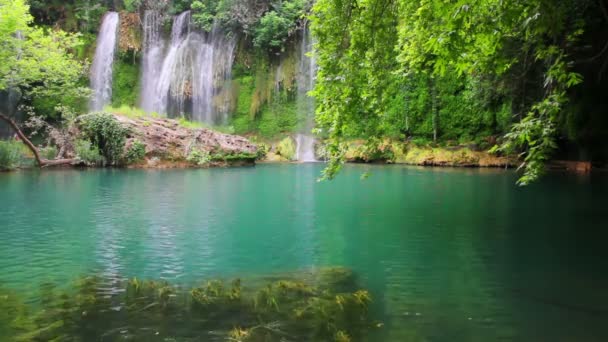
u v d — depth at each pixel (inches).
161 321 171.6
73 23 1300.4
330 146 271.6
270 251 278.5
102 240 303.1
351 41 261.3
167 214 398.3
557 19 181.8
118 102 1316.4
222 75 1346.0
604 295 202.2
